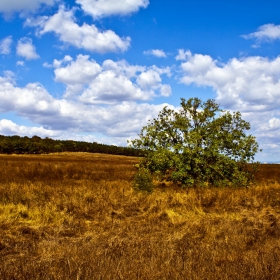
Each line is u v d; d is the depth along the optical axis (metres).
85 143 124.69
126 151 122.31
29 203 10.77
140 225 8.74
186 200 11.92
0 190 13.34
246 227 8.42
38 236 7.61
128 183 17.62
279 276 4.95
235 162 17.00
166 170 17.39
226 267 5.27
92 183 17.56
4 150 90.62
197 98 17.61
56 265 5.37
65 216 9.54
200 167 16.70
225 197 12.69
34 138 126.81
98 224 8.95
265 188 15.91
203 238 7.43
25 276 4.89
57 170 26.58
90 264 5.27
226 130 17.47
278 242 6.85
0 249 6.65
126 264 5.31
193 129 17.25
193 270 5.12
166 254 5.89
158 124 17.55
